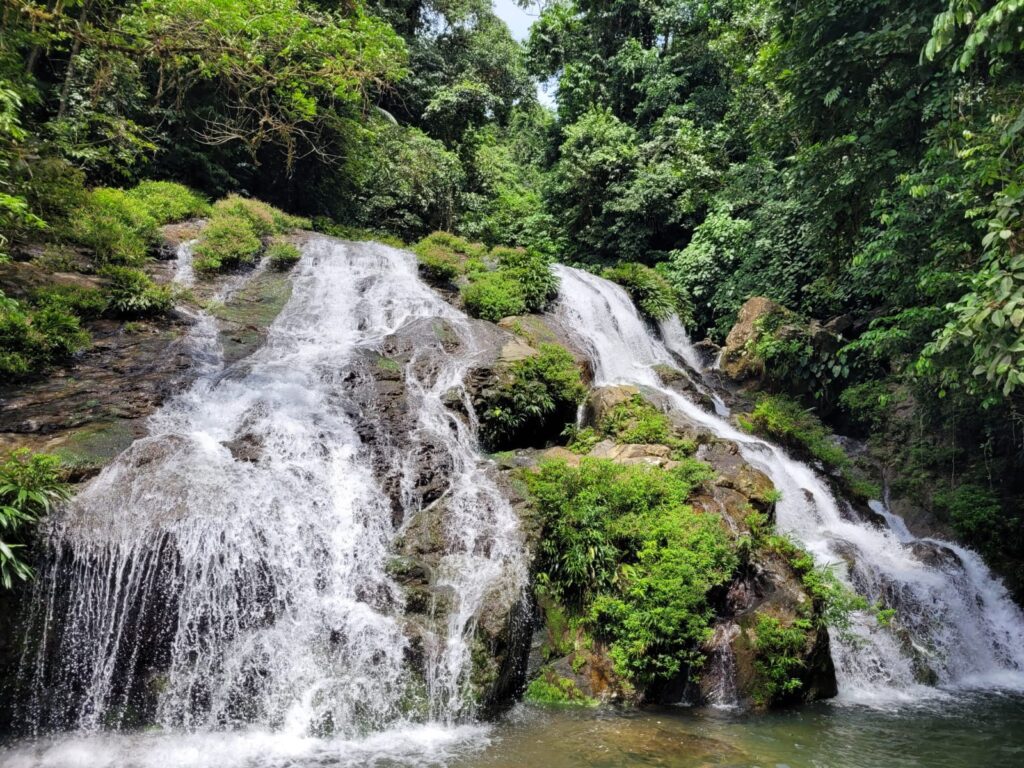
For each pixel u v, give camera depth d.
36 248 11.85
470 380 11.03
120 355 10.38
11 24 10.37
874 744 6.20
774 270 18.19
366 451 9.20
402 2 27.53
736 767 5.48
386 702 6.32
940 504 12.98
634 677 7.19
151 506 6.87
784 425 14.37
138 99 16.05
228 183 19.06
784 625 7.58
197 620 6.54
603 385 12.02
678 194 23.19
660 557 7.80
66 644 6.09
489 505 8.60
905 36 9.71
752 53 19.83
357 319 13.34
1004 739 6.41
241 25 9.32
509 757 5.59
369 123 21.12
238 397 9.74
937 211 10.12
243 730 6.09
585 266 24.44
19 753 5.51
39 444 7.77
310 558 7.36
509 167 32.94
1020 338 5.20
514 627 7.16
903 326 12.83
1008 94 8.08
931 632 9.59
